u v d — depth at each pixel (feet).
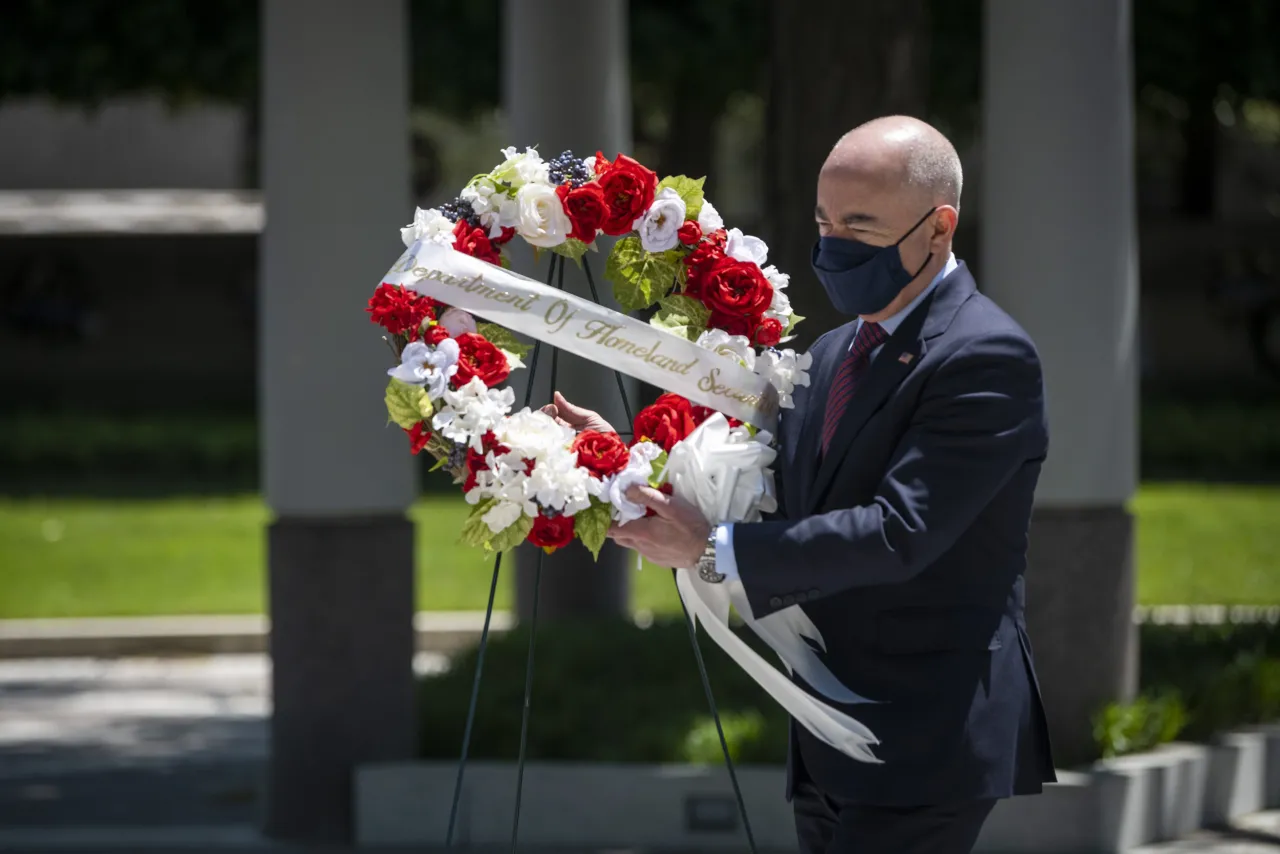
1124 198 33.01
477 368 17.58
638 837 33.06
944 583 16.75
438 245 18.01
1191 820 34.09
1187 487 89.86
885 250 16.75
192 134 147.84
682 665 39.93
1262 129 134.41
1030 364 16.57
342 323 33.09
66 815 37.22
